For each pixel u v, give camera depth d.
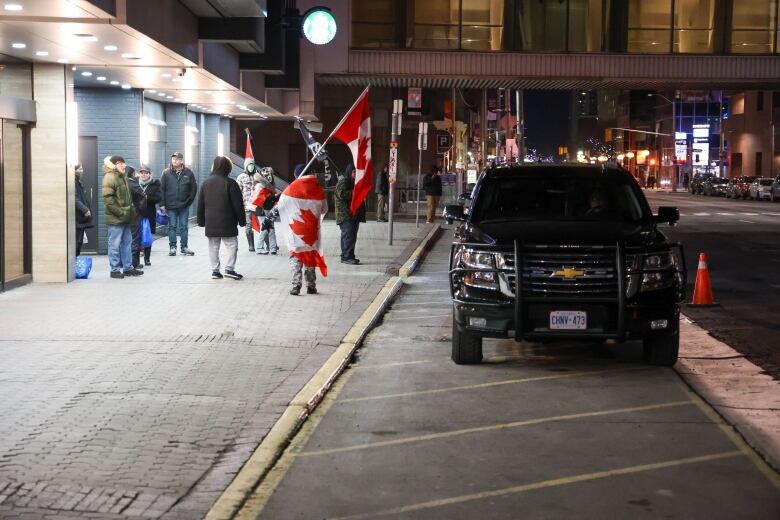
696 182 84.25
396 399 8.41
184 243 20.38
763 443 6.91
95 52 14.40
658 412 7.91
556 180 10.72
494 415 7.83
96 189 20.56
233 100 25.09
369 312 12.73
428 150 45.78
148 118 23.94
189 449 6.65
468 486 6.06
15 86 15.12
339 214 18.92
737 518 5.52
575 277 9.19
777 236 28.77
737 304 14.65
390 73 34.22
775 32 35.59
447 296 15.41
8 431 6.98
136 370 9.12
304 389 8.40
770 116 79.00
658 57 35.22
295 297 14.13
